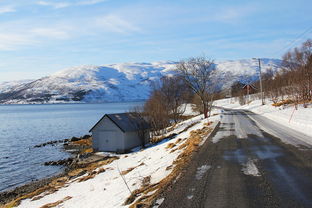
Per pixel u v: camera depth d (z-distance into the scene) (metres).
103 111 133.50
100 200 10.38
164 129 36.91
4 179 23.09
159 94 51.34
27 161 30.09
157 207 6.82
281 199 6.72
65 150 36.62
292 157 10.81
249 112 41.38
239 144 14.19
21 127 68.56
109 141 30.80
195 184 8.23
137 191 9.21
